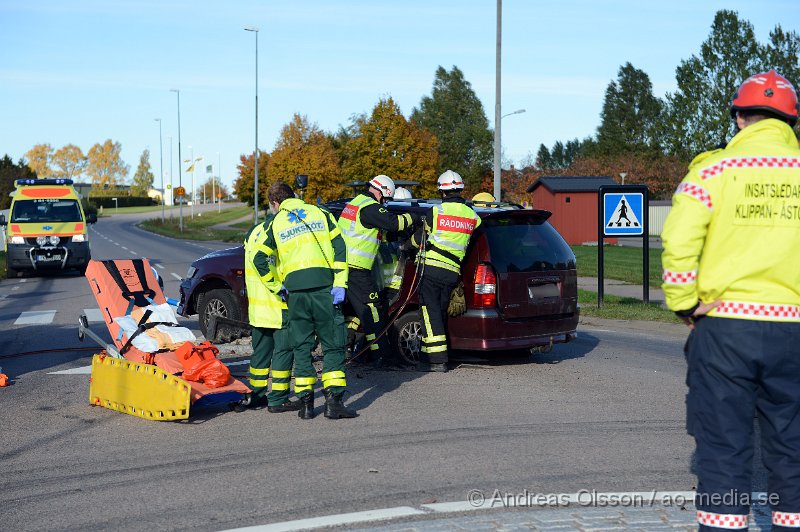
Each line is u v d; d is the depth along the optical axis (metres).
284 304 7.61
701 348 3.75
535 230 9.81
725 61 75.44
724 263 3.68
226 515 4.90
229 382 7.62
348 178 49.84
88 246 25.33
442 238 9.13
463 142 85.50
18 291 20.86
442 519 4.76
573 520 4.71
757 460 6.12
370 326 9.45
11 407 7.93
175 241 52.69
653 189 79.00
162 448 6.46
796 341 3.62
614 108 108.12
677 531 4.53
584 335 12.84
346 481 5.54
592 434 6.75
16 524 4.83
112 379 7.71
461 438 6.63
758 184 3.65
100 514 4.98
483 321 9.24
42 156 160.12
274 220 7.38
